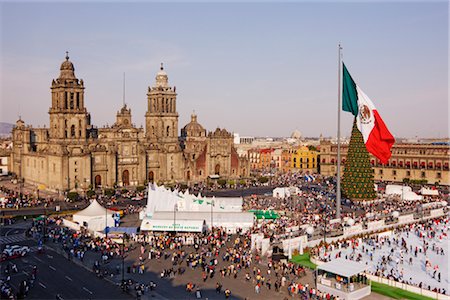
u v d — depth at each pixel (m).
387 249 100.88
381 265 88.62
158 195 125.00
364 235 110.31
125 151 188.50
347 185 155.88
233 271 82.19
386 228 117.31
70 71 177.62
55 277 79.25
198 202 124.06
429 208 142.88
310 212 135.25
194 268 85.00
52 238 105.06
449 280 81.19
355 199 153.62
